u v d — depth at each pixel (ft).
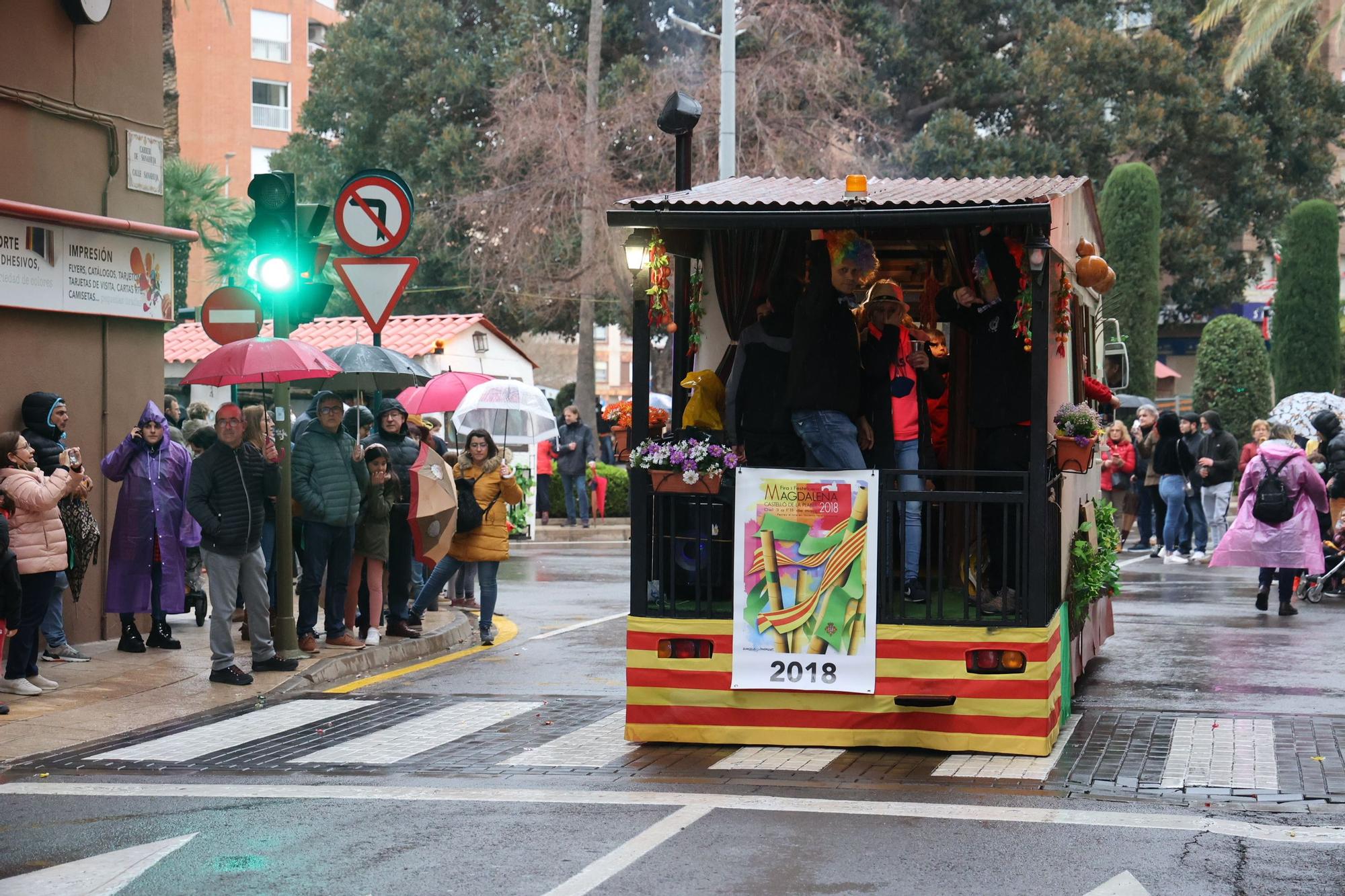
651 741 27.14
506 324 130.72
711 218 26.14
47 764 26.21
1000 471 27.22
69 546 35.09
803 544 26.63
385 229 38.99
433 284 128.36
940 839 20.59
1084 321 35.24
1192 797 22.99
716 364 30.55
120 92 40.86
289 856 19.95
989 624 26.04
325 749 27.12
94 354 39.81
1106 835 20.79
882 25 121.39
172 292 42.88
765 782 24.13
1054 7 131.03
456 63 126.72
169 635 38.45
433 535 38.32
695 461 26.68
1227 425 103.60
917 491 26.53
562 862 19.49
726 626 26.91
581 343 112.16
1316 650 38.99
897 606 28.43
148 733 28.86
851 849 20.11
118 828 21.53
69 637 38.65
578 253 114.11
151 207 42.11
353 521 37.14
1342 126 138.51
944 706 26.21
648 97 109.19
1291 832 20.94
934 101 126.52
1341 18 92.58
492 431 71.61
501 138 114.62
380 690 33.63
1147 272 102.63
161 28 42.63
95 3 39.09
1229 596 51.96
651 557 28.02
